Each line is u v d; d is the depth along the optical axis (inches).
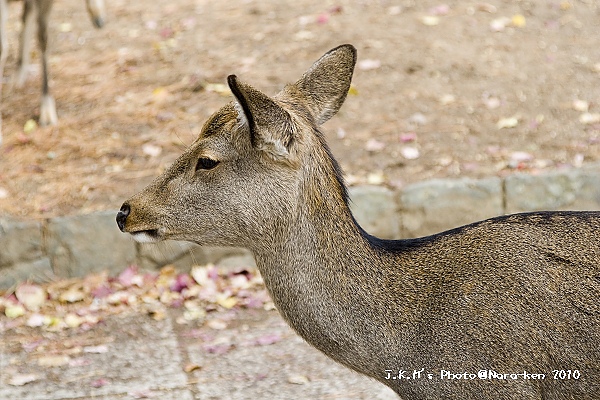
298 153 259.1
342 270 265.3
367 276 266.1
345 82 281.9
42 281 473.1
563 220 265.3
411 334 263.4
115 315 449.7
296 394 378.3
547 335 253.6
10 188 506.9
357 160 524.4
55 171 522.6
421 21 657.6
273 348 415.8
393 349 264.8
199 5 711.1
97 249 476.4
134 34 673.6
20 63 594.2
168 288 469.4
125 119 569.9
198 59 628.4
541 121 556.7
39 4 559.2
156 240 273.0
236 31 659.4
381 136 544.4
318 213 263.7
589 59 618.2
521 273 258.1
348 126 554.6
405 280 266.5
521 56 620.7
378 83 592.1
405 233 491.8
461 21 658.8
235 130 262.1
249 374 395.2
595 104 572.1
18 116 581.9
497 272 259.8
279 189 261.4
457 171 513.7
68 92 605.0
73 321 442.6
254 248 268.8
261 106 246.7
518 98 578.9
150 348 420.2
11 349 421.4
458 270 263.7
